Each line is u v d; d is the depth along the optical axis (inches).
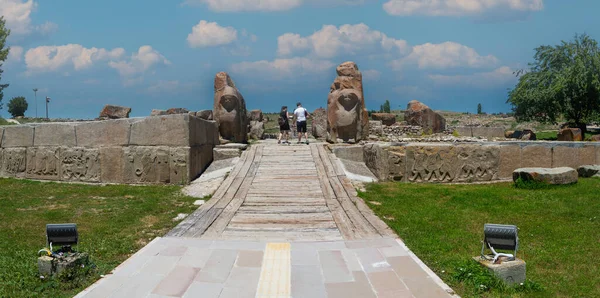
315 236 312.7
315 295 214.5
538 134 1198.3
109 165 563.5
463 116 1887.3
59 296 215.3
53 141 602.5
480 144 609.3
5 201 446.6
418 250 281.4
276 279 233.3
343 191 449.7
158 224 347.9
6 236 316.2
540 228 339.6
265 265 253.0
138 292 216.8
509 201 433.7
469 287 224.5
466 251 281.4
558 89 1002.1
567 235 322.7
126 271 243.0
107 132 565.9
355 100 728.3
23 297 212.8
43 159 606.5
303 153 607.2
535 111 1093.1
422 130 1040.2
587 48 1050.7
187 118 537.6
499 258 238.1
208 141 627.5
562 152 637.3
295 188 460.1
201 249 279.0
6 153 641.6
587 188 490.0
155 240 298.2
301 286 224.7
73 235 244.8
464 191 484.7
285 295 214.7
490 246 241.1
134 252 281.4
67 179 588.7
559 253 283.4
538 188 503.8
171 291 218.5
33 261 258.7
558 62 1085.8
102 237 313.0
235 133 751.7
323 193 442.0
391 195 461.7
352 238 304.5
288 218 361.4
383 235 311.3
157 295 213.9
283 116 729.6
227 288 222.5
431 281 229.3
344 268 247.8
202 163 595.2
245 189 455.2
